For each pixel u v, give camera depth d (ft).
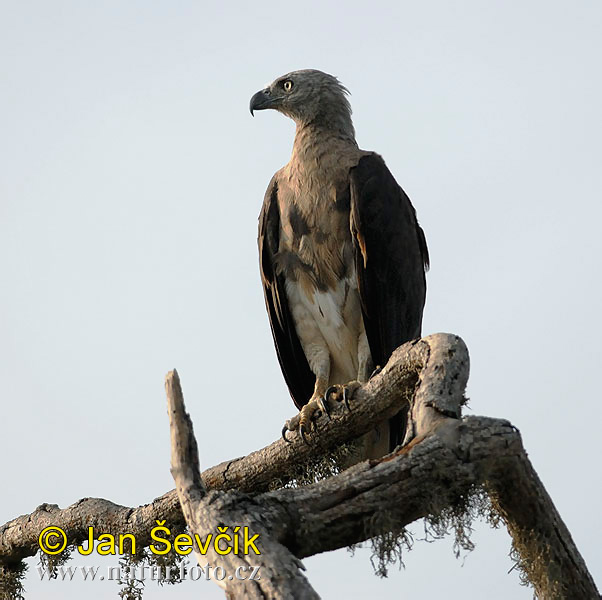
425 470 23.67
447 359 26.66
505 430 24.29
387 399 30.19
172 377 24.50
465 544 24.64
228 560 21.83
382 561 23.84
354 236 44.70
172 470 24.03
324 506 23.27
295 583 20.93
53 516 36.58
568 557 26.53
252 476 33.99
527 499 25.49
